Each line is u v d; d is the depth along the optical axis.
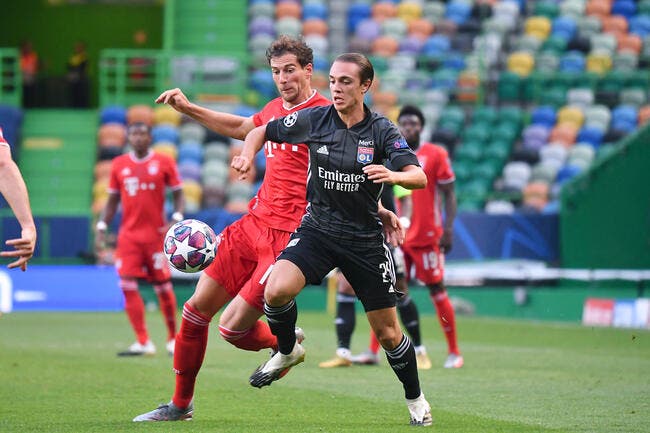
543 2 109.50
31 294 73.00
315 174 22.73
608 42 104.69
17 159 90.56
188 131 90.88
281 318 22.97
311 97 25.88
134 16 120.38
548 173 86.62
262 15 106.69
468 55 102.19
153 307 76.25
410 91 94.94
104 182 87.19
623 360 41.53
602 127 92.56
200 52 104.62
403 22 105.50
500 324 63.47
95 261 75.06
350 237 22.62
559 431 23.48
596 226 72.56
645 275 67.75
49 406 27.27
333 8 107.69
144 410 26.50
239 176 22.58
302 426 23.78
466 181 87.06
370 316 23.09
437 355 44.16
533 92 96.62
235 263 24.64
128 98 96.88
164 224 44.00
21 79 100.94
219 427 23.42
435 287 39.44
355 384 33.03
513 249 73.38
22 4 119.44
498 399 29.42
